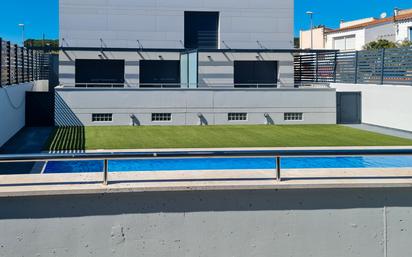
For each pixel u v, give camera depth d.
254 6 39.75
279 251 7.16
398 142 22.47
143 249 6.95
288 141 22.95
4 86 21.89
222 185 6.98
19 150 20.02
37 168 15.54
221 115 29.61
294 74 41.97
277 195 7.11
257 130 27.20
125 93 28.77
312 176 7.55
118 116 28.77
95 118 28.73
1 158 6.80
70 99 28.41
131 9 38.69
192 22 39.78
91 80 38.16
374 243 7.30
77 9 38.12
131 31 38.75
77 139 23.30
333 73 34.69
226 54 37.88
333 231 7.22
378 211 7.29
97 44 38.47
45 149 20.28
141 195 6.90
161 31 39.00
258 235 7.11
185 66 33.25
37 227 6.77
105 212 6.86
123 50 35.28
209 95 29.41
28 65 31.50
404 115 26.25
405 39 58.78
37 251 6.79
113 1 38.44
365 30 69.50
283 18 40.00
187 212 6.98
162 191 6.91
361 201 7.26
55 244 6.81
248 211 7.07
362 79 30.97
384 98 28.06
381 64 28.80
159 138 23.81
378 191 7.27
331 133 25.95
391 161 16.59
